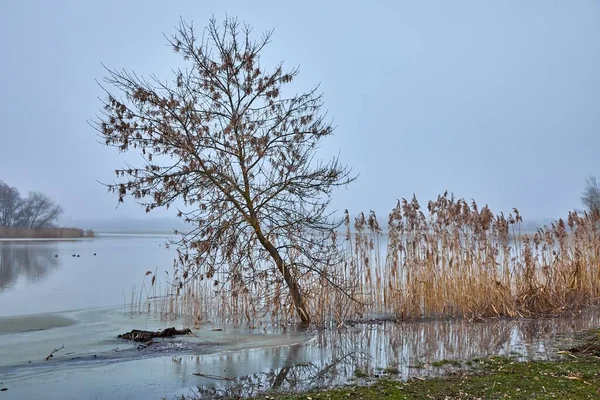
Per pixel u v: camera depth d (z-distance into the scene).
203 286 15.53
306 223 12.97
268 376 8.84
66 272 27.83
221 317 14.62
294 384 8.34
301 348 11.01
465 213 15.60
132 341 11.38
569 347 10.45
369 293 15.08
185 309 15.27
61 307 16.53
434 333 12.63
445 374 8.68
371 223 15.65
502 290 15.09
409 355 10.36
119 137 11.67
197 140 12.33
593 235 18.16
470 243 15.48
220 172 12.46
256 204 13.30
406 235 15.38
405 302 14.71
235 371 9.14
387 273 15.53
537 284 15.79
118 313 15.20
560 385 7.48
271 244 13.12
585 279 16.95
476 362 9.48
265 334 12.45
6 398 7.52
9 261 34.59
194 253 12.62
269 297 13.52
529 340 11.48
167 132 11.93
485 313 14.88
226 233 12.41
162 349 10.70
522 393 7.17
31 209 109.38
